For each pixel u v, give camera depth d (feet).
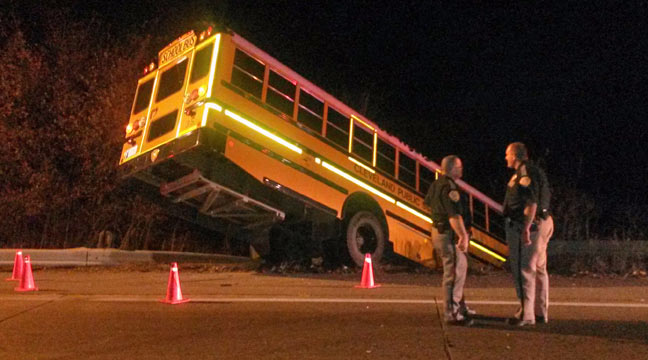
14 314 24.93
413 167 48.44
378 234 45.19
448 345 19.54
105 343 20.26
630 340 20.10
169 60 38.75
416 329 21.80
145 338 20.89
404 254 46.70
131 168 39.42
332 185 41.32
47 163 56.08
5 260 46.39
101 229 56.80
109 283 34.86
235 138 35.63
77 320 23.76
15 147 55.77
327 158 41.16
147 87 40.04
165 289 32.14
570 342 19.85
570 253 55.98
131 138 40.06
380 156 45.60
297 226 43.34
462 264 22.39
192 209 43.47
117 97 56.80
